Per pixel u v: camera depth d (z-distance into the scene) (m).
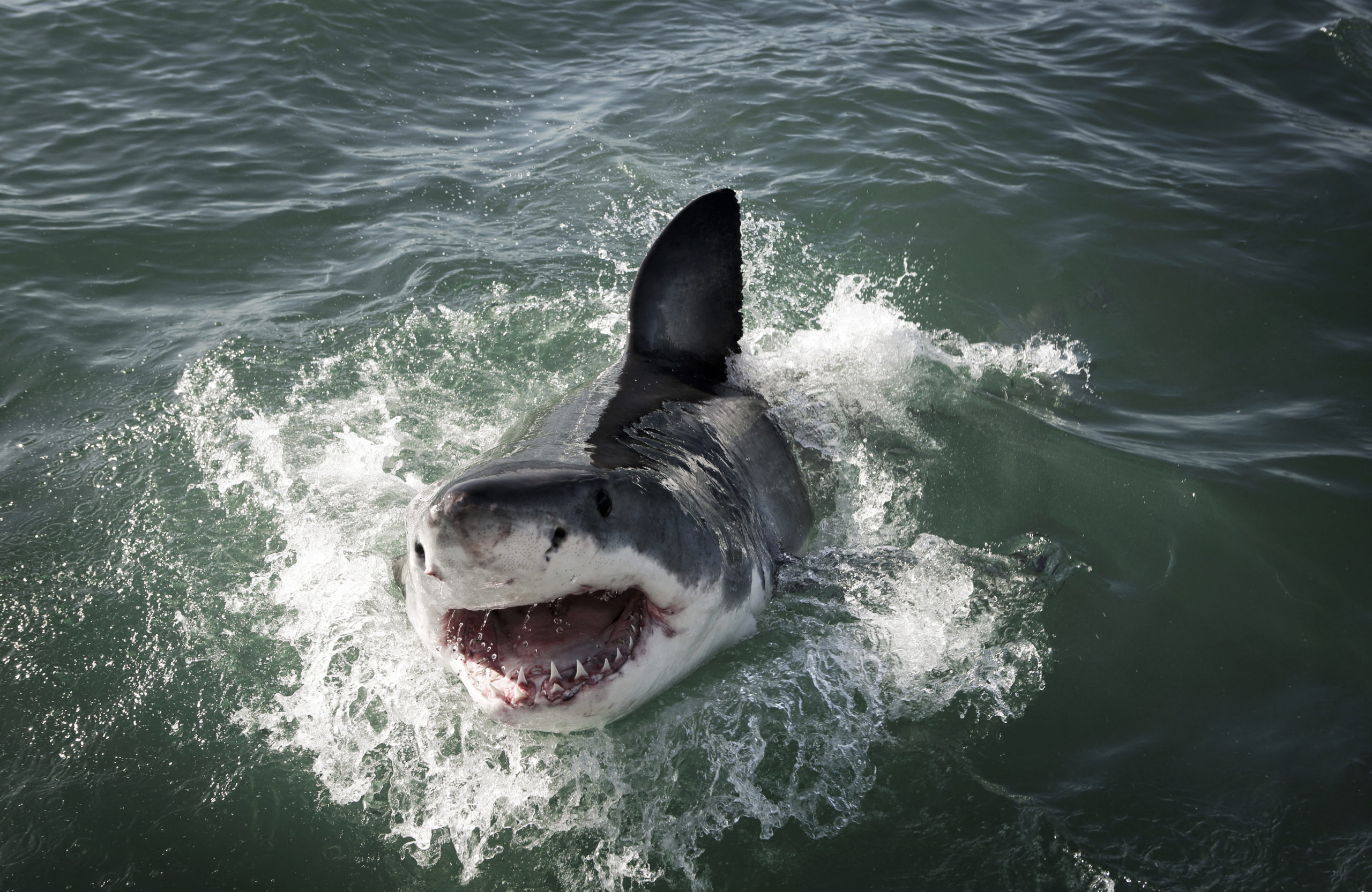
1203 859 3.09
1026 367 5.80
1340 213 7.25
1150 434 5.20
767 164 7.99
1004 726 3.59
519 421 4.10
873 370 5.46
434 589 2.68
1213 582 4.24
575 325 6.13
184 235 6.89
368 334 5.98
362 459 4.99
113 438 5.07
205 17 10.19
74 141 8.10
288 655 3.95
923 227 7.08
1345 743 3.50
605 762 3.52
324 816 3.35
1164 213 7.27
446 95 9.32
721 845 3.21
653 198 7.58
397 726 3.66
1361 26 10.47
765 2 11.88
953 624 4.02
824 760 3.47
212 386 5.46
